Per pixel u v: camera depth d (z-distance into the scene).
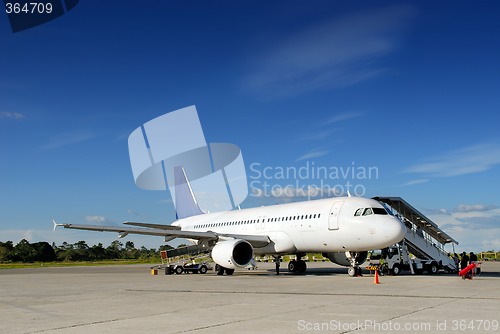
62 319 11.06
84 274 36.19
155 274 34.16
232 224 34.88
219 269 31.05
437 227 29.11
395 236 23.78
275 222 30.44
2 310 13.00
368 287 18.55
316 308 12.27
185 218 44.91
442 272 30.94
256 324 9.86
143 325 9.98
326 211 26.91
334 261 31.09
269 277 26.69
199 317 11.00
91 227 28.86
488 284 19.77
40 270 49.59
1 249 107.75
